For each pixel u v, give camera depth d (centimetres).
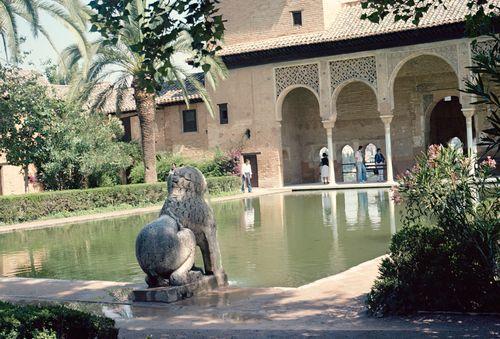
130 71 2414
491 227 610
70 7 1652
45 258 1154
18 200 1878
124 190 2200
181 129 3116
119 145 2853
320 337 520
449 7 2467
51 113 2189
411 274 602
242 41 2988
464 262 596
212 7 625
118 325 596
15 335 412
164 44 638
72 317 441
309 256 1015
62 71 1853
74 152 2570
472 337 500
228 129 2952
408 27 2441
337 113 3016
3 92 2031
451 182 671
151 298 701
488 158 696
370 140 2953
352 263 934
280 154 2844
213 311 641
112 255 1143
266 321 588
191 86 3100
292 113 3041
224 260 1022
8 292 795
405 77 2844
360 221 1421
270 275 880
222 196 2420
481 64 454
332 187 2600
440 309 593
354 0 3016
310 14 2820
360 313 600
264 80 2850
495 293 577
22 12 1728
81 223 1773
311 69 2742
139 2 2133
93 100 2791
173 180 757
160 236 716
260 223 1506
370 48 2598
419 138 2838
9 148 2075
